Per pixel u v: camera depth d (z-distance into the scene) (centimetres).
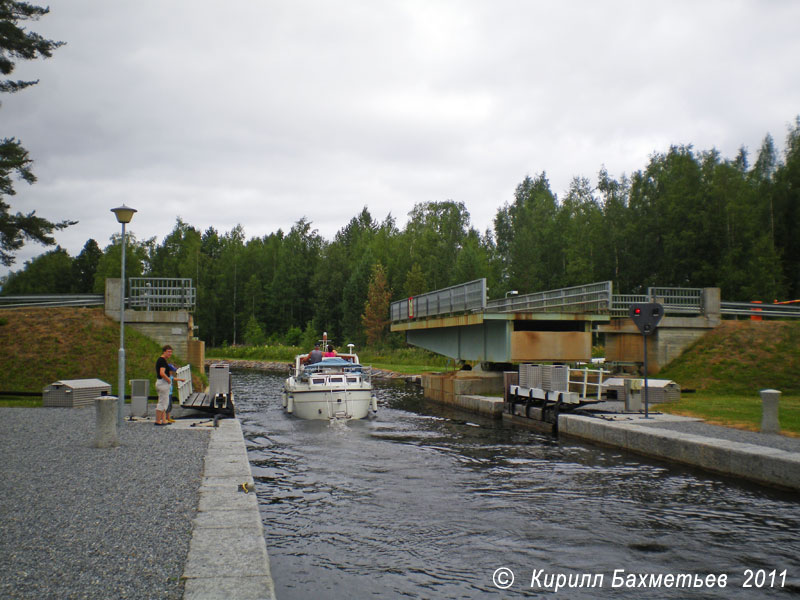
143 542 659
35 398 2181
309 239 10319
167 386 1638
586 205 7106
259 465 1389
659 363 2792
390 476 1277
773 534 900
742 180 5241
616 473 1304
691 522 956
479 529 923
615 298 3269
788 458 1120
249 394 3328
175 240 10844
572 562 795
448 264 7750
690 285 5150
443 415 2425
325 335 3008
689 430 1523
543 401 2052
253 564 595
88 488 893
